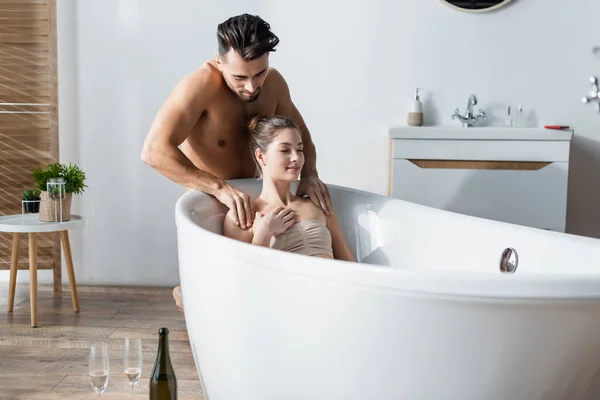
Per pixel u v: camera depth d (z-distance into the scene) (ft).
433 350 4.70
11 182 11.55
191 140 8.11
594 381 4.82
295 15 11.61
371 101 11.75
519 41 11.57
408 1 11.54
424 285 4.56
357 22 11.61
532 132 10.68
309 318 5.06
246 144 8.34
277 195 7.59
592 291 4.42
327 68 11.71
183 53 11.55
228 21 7.48
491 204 10.84
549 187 10.78
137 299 11.22
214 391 6.33
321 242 7.56
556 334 4.57
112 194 11.80
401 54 11.65
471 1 11.50
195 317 6.37
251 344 5.55
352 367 4.97
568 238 6.29
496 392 4.75
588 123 11.69
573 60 11.59
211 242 5.79
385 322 4.75
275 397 5.52
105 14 11.48
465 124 11.34
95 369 5.46
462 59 11.63
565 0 11.49
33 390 7.57
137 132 11.66
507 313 4.51
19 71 11.39
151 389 5.67
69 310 10.55
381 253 8.01
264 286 5.29
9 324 9.83
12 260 10.39
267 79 8.46
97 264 11.95
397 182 10.87
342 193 8.54
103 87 11.60
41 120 11.50
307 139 8.75
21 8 11.27
